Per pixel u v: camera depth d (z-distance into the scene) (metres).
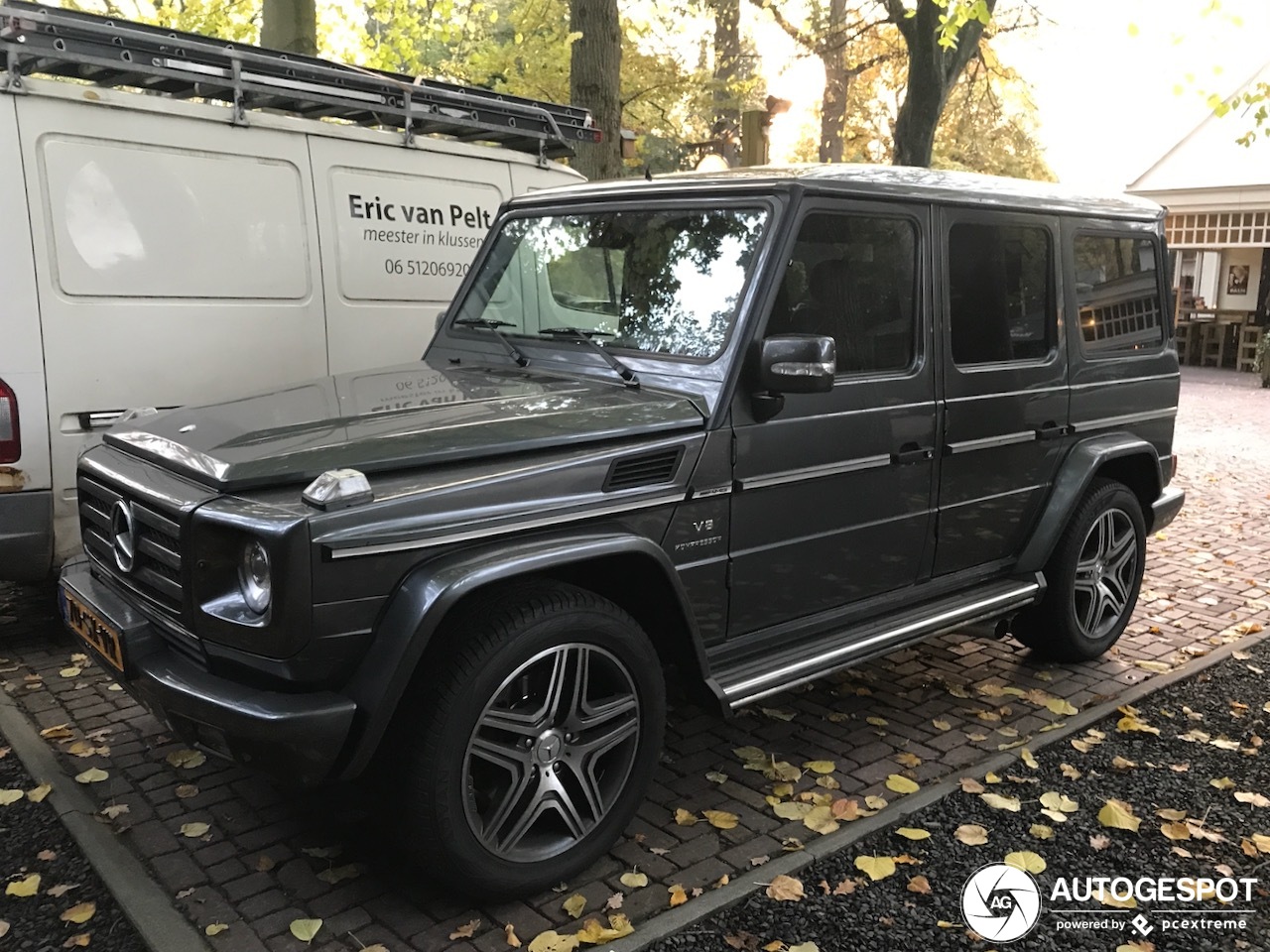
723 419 3.29
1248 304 23.83
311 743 2.55
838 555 3.73
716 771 3.82
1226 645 5.24
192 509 2.67
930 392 3.93
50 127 4.66
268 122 5.43
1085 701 4.53
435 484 2.75
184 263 5.13
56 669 4.67
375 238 5.92
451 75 14.08
